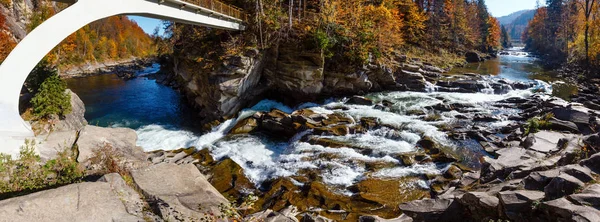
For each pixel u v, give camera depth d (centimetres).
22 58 930
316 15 2736
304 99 2453
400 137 1622
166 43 3709
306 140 1638
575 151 899
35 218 424
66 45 5325
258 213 771
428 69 3341
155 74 5041
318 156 1438
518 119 1905
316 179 1234
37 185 628
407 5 4616
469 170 1238
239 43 2244
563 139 1062
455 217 824
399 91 2783
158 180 624
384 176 1230
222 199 627
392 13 3891
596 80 3047
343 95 2597
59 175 698
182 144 1820
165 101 3019
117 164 789
